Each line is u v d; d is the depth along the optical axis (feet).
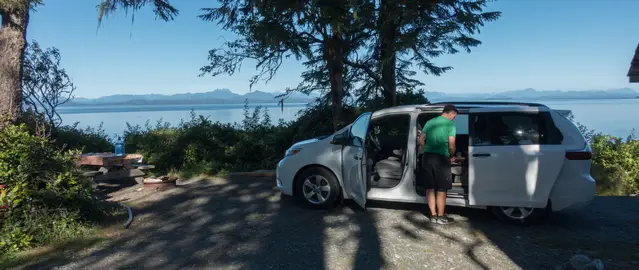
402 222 16.61
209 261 12.69
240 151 32.94
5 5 21.13
